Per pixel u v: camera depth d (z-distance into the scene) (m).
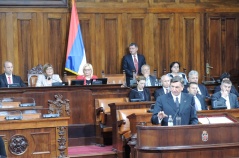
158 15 14.06
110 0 13.69
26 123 8.16
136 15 13.89
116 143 9.83
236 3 14.61
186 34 14.30
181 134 7.41
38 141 8.26
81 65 13.02
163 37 14.12
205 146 7.46
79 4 13.45
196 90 9.99
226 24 14.59
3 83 11.31
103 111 10.52
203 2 14.39
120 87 11.13
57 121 8.34
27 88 10.45
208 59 14.46
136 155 8.32
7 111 8.84
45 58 13.20
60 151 8.37
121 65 13.77
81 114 10.85
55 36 13.27
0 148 5.83
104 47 13.65
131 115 9.02
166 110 7.71
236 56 14.62
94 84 11.03
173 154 7.39
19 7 12.98
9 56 12.94
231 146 7.58
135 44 13.32
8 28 12.91
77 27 13.06
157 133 7.38
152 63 14.03
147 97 10.77
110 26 13.70
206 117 8.01
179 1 14.23
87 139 10.84
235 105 10.04
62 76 13.30
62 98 10.70
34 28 13.09
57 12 13.27
